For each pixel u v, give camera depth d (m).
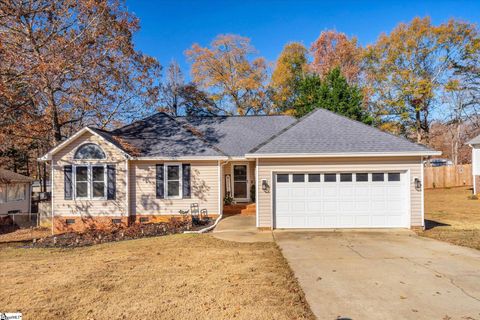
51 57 17.50
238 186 18.47
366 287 6.32
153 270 7.55
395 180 12.56
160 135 17.39
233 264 7.95
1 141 19.20
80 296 5.97
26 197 25.39
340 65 36.66
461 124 38.75
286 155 12.34
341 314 5.16
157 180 15.70
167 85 37.22
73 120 22.14
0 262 8.80
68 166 15.27
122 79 21.55
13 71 17.02
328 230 12.45
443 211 17.73
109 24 19.55
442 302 5.60
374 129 13.76
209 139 18.41
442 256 8.59
